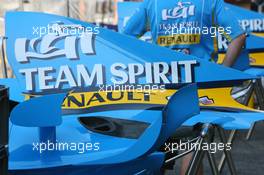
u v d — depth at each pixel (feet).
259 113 8.90
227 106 9.16
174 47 11.61
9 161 7.32
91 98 8.80
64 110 8.68
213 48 11.66
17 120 7.16
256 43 17.30
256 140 17.38
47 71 8.79
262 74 16.22
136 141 7.70
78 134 8.11
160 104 8.89
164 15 11.59
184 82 9.05
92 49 8.84
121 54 8.90
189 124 8.33
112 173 7.39
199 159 8.47
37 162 7.30
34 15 8.81
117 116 8.72
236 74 9.20
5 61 9.32
